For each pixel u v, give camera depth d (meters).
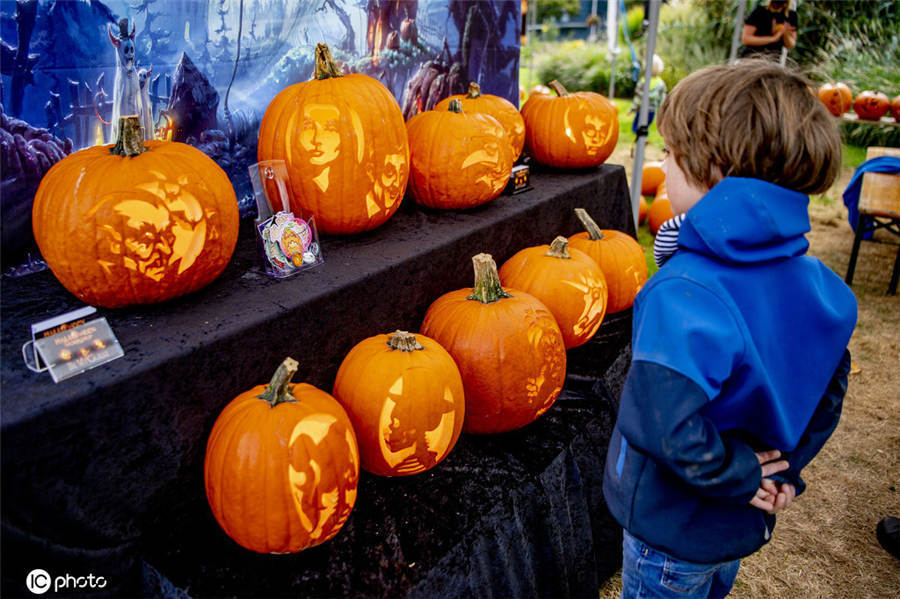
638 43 11.98
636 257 2.56
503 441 1.77
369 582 1.27
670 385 0.91
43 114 1.66
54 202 1.37
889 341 3.55
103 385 1.18
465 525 1.43
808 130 0.99
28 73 1.61
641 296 1.05
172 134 1.95
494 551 1.49
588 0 16.55
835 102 6.85
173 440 1.35
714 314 0.96
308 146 1.80
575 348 2.31
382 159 1.91
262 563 1.33
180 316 1.46
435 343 1.67
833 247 4.93
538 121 3.07
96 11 1.70
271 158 1.88
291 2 2.21
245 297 1.57
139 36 1.81
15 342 1.33
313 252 1.77
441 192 2.25
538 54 12.95
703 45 10.75
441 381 1.54
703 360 0.93
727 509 1.11
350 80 1.92
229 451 1.28
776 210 1.00
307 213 1.90
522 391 1.75
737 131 1.00
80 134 1.74
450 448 1.61
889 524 2.24
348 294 1.67
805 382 1.10
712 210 1.02
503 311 1.78
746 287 1.02
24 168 1.65
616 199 3.30
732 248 1.00
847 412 2.96
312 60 2.35
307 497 1.28
